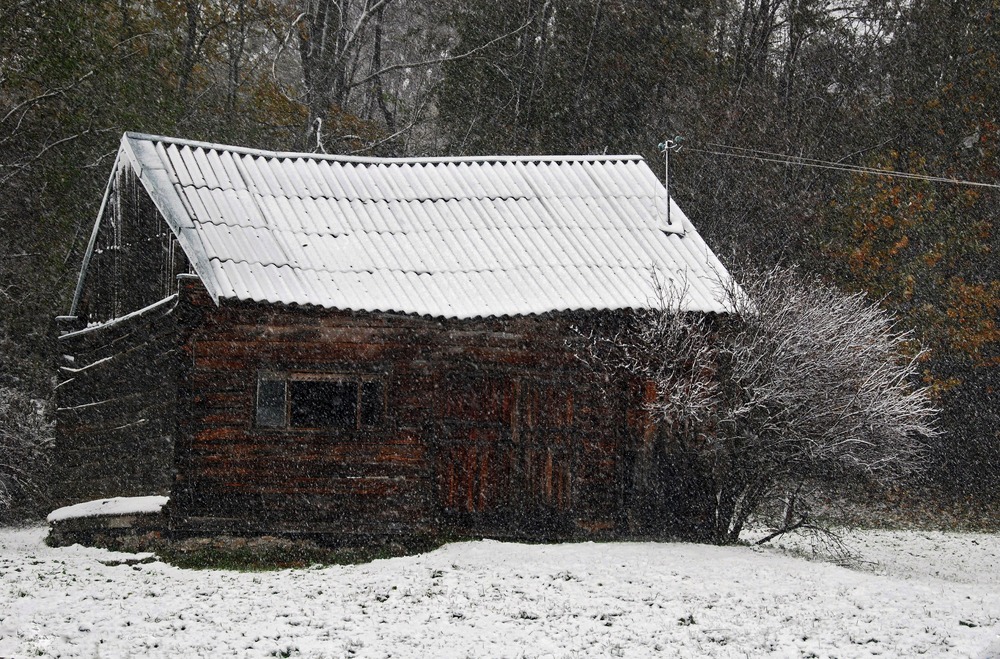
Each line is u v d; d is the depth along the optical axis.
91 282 25.02
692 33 46.19
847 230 39.78
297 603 15.41
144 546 19.61
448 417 20.67
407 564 18.66
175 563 18.70
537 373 21.06
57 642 12.89
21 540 22.03
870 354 21.42
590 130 44.25
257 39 44.69
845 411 20.39
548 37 45.81
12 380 29.20
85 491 23.53
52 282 31.64
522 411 20.98
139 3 38.50
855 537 27.50
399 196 23.45
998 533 30.00
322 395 23.39
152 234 22.42
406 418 20.41
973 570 22.95
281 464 19.89
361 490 20.12
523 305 20.56
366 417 20.38
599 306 20.67
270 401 22.67
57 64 32.81
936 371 37.91
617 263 22.09
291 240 21.28
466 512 20.64
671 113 44.56
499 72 44.38
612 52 44.97
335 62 42.69
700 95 44.41
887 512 32.56
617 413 21.20
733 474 21.03
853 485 27.00
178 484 19.45
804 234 39.78
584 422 21.17
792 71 46.78
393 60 52.16
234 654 12.59
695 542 20.92
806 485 22.30
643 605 15.35
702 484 21.14
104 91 34.75
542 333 21.11
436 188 23.84
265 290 19.67
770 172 41.25
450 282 21.06
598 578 17.16
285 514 19.83
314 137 40.06
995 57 42.69
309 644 13.06
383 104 46.53
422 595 15.94
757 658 12.67
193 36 40.31
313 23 41.47
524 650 12.90
